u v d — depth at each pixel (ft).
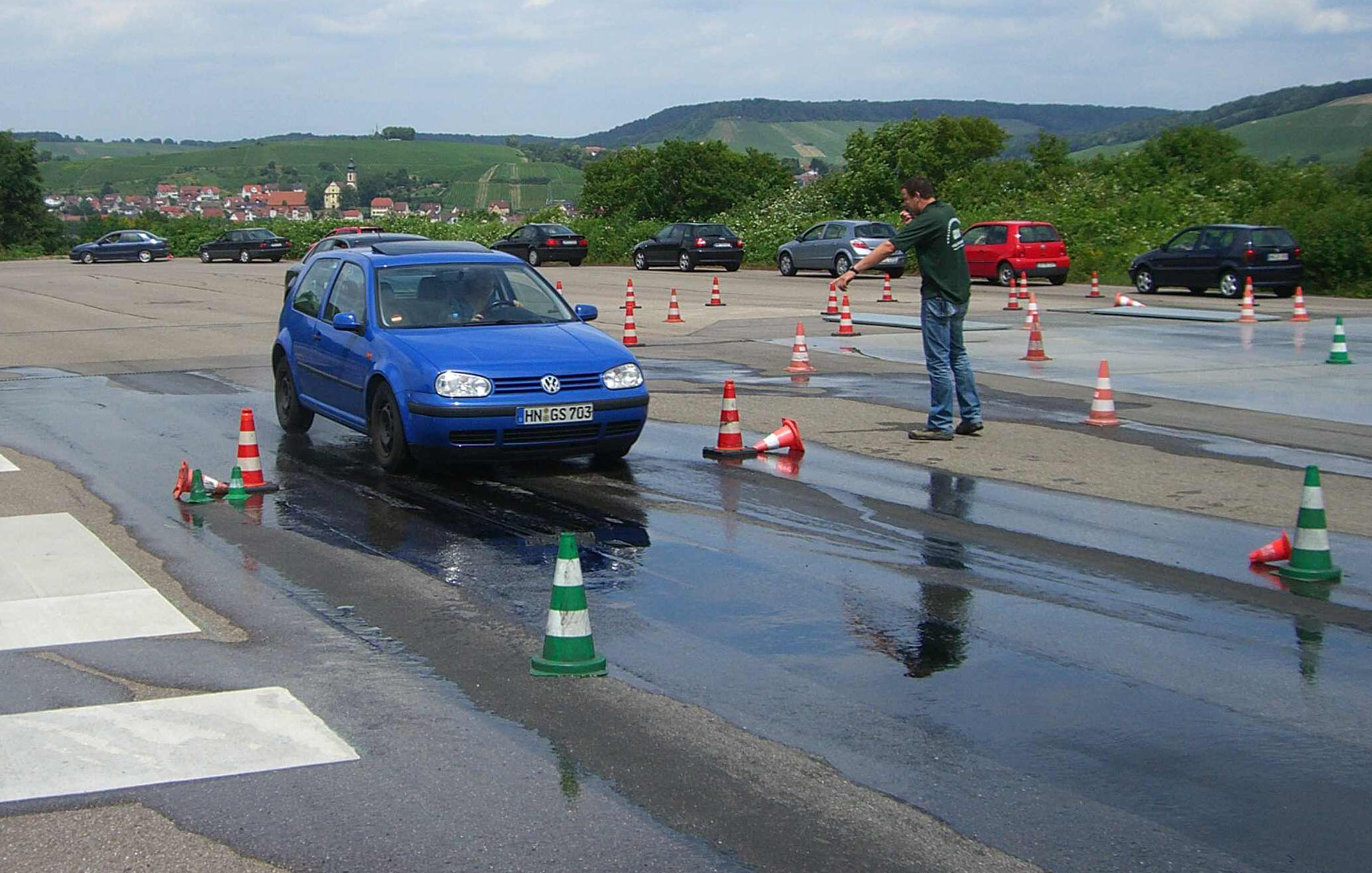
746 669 18.65
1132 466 33.14
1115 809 14.32
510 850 13.29
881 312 82.07
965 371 36.96
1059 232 124.26
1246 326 70.08
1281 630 20.45
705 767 15.31
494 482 31.65
